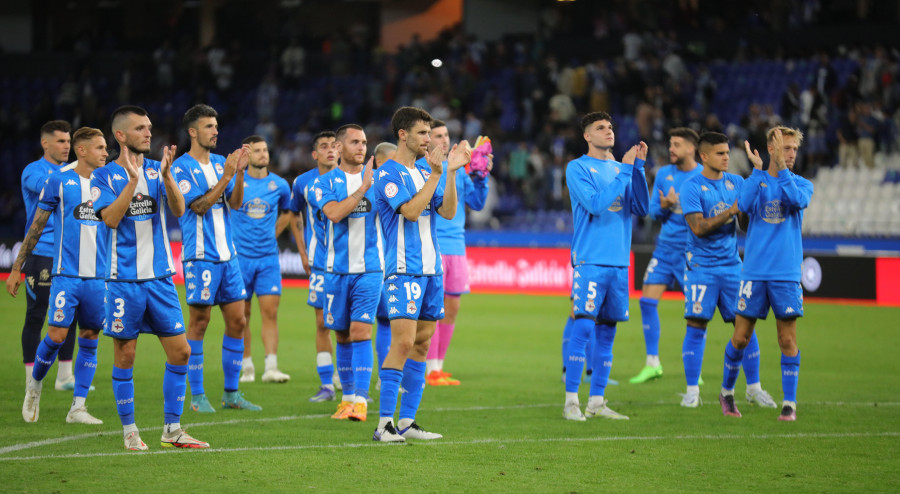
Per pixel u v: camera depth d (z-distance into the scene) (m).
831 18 87.56
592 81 87.19
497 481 19.17
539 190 81.12
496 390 32.16
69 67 108.31
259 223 33.62
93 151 25.72
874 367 37.47
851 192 73.94
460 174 35.12
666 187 34.06
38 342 29.05
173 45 110.88
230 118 100.25
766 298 26.66
